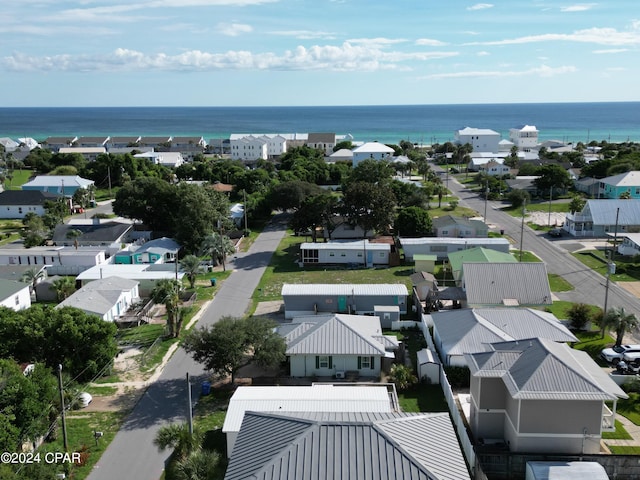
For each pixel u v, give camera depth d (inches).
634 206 3496.6
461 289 2212.1
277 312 2293.3
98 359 1690.5
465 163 7199.8
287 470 893.8
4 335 1594.5
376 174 4436.5
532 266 2171.5
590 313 2012.8
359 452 918.4
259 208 4126.5
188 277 2723.9
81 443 1376.7
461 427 1350.9
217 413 1517.0
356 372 1710.1
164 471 1266.0
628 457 1197.7
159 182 3698.3
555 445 1242.0
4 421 1168.2
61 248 3125.0
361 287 2261.3
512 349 1413.6
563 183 4761.3
